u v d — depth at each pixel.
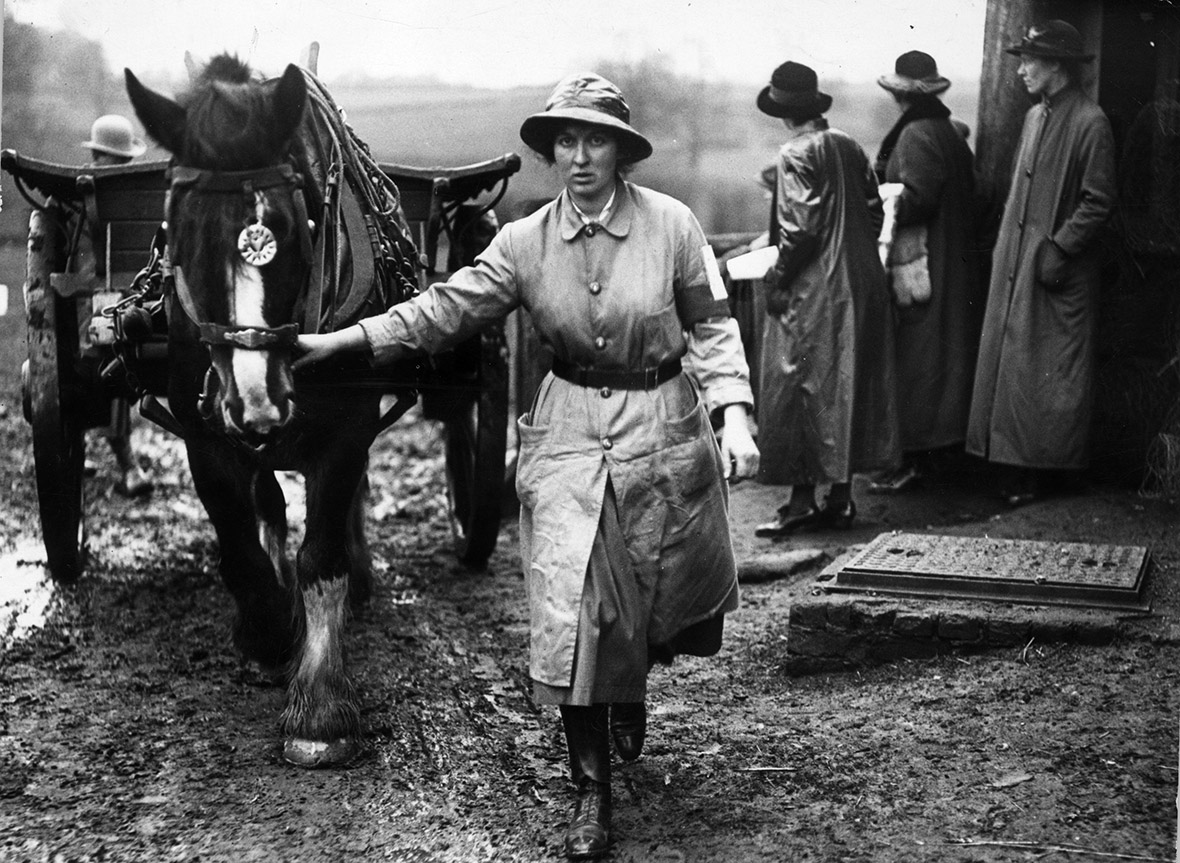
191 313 3.22
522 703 4.20
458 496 5.85
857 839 3.13
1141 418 6.26
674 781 3.54
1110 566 4.58
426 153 9.12
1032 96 6.70
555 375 3.33
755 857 3.07
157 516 6.42
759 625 4.92
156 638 4.75
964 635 4.21
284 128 3.24
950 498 6.70
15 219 9.67
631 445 3.19
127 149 6.64
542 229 3.29
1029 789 3.33
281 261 3.22
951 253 6.60
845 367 6.14
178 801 3.45
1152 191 6.16
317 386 3.67
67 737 3.88
